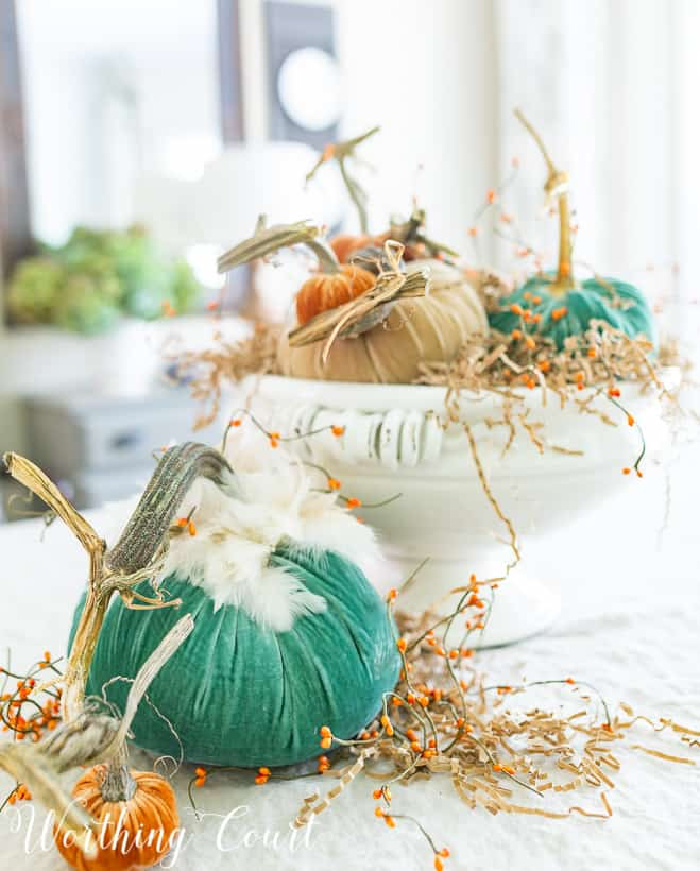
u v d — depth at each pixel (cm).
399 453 85
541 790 73
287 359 93
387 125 358
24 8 291
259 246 87
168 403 294
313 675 73
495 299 96
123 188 310
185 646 72
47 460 301
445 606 93
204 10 317
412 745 75
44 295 301
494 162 383
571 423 85
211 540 75
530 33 333
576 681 85
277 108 334
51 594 105
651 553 114
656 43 298
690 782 73
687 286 293
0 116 293
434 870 66
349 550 78
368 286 87
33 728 78
